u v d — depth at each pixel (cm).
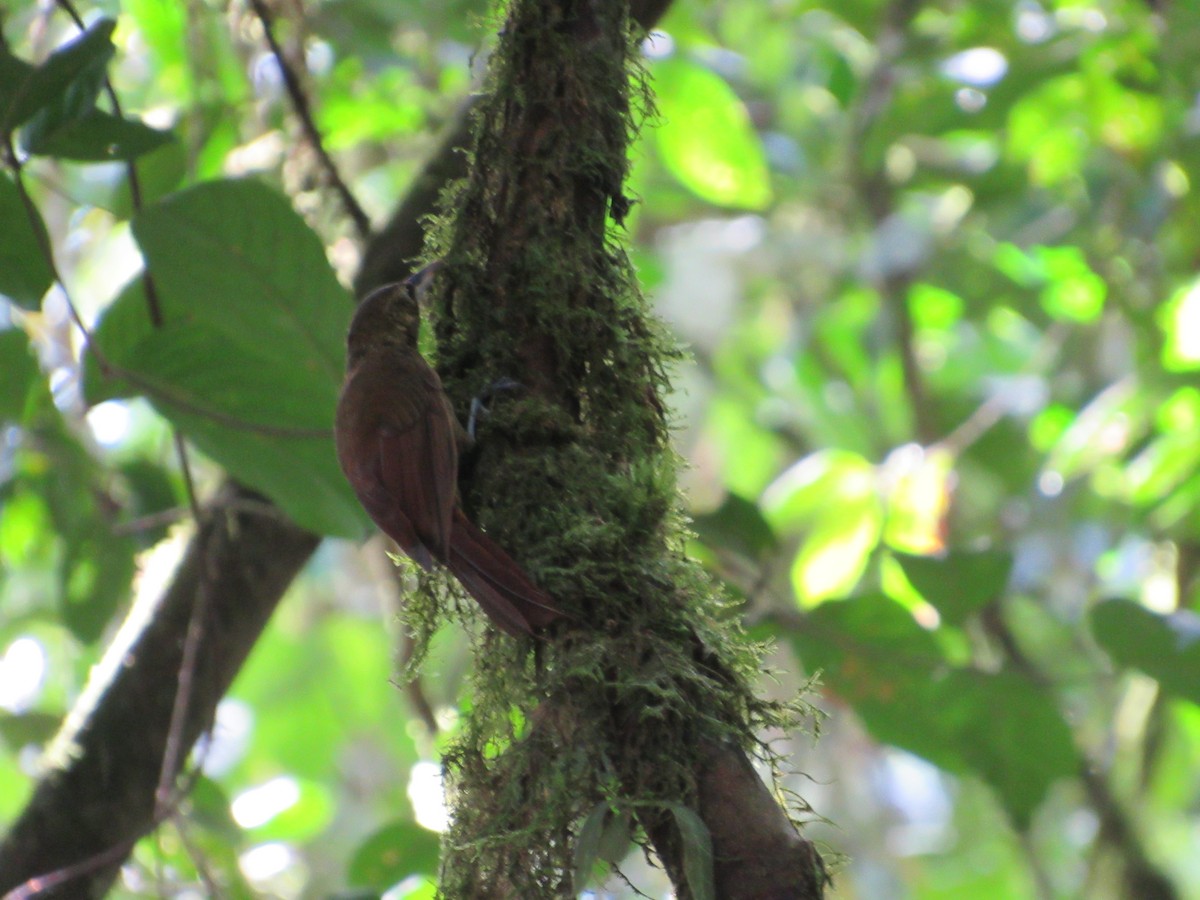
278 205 655
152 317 764
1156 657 798
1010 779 870
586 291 592
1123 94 1360
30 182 1087
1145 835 1364
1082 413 1334
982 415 1517
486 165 617
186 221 656
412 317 709
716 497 1819
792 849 441
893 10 1473
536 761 495
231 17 1046
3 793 1411
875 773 1780
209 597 802
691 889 425
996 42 1355
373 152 1534
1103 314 1469
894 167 1722
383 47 1263
